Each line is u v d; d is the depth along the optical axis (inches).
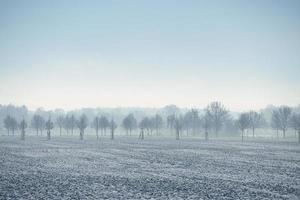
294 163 1708.9
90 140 4069.9
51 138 4598.9
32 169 1445.6
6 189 982.4
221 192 957.2
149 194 925.8
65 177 1227.2
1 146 2891.2
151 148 2743.6
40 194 916.0
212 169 1469.0
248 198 879.1
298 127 4057.6
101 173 1338.6
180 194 926.4
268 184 1095.6
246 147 2881.4
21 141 3745.1
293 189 1010.1
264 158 1959.9
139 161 1781.5
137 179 1190.9
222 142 3693.4
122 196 897.5
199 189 1001.5
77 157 1980.8
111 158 1934.1
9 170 1406.3
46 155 2100.1
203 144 3302.2
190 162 1739.7
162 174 1318.9
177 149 2637.8
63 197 880.3
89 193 934.4
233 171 1408.7
